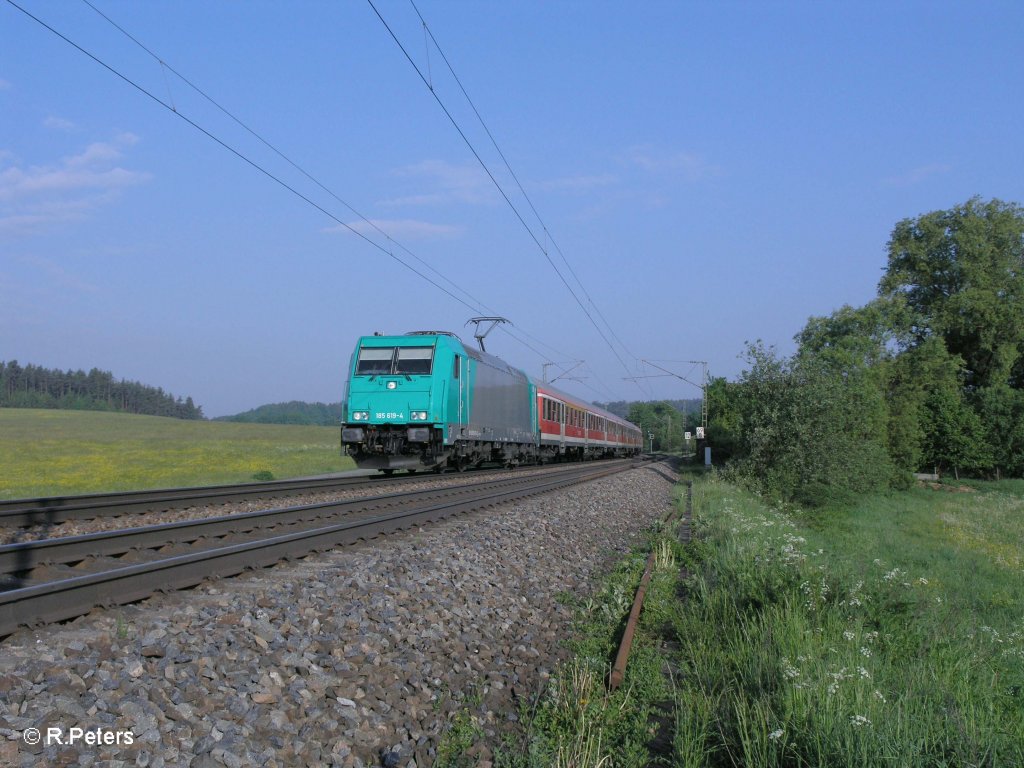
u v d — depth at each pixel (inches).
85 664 193.2
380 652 249.6
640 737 220.1
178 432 2839.6
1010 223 2026.3
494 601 341.7
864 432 1378.0
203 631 233.5
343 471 1330.0
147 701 180.9
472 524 528.4
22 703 172.2
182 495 624.1
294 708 197.3
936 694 243.4
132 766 159.2
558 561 474.0
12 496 838.5
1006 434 2065.7
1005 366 2082.9
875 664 277.3
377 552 394.0
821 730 203.2
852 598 346.3
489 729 218.5
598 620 349.4
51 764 153.9
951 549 871.1
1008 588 653.9
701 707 232.7
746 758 199.9
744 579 372.5
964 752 197.2
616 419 2481.5
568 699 237.1
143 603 267.1
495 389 1141.7
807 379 1195.9
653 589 398.9
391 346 940.0
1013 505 1529.3
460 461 1065.5
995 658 325.7
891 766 185.9
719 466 1926.7
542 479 1021.8
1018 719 243.9
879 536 942.4
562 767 196.2
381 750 192.7
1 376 6461.6
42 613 233.6
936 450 2065.7
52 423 3206.2
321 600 284.8
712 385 2490.2
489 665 268.1
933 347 2005.4
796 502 1133.1
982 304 1975.9
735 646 293.4
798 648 273.9
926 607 382.9
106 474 1195.9
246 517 455.5
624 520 749.3
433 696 229.9
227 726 180.5
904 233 2149.4
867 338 1675.7
